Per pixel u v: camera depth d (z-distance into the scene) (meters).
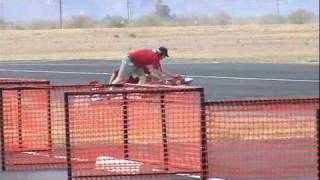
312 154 32.38
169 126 34.41
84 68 113.31
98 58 150.12
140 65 52.66
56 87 32.31
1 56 166.88
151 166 29.83
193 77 91.62
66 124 27.06
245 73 98.50
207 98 65.19
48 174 29.67
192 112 34.25
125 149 30.64
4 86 35.97
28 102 36.25
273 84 80.44
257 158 31.45
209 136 32.91
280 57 144.25
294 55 151.38
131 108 34.97
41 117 36.06
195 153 30.23
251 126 38.44
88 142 33.94
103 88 33.72
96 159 30.17
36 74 100.75
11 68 116.00
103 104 32.81
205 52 174.00
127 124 31.36
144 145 33.22
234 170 29.27
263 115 41.16
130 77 52.75
